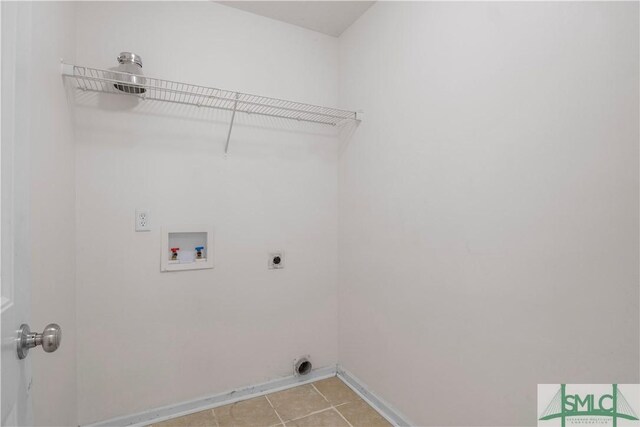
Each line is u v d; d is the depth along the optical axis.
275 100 2.00
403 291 1.68
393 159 1.75
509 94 1.17
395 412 1.71
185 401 1.80
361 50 2.01
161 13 1.73
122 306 1.64
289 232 2.08
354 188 2.07
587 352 0.97
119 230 1.63
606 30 0.91
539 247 1.08
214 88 1.68
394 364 1.74
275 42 2.04
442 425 1.45
